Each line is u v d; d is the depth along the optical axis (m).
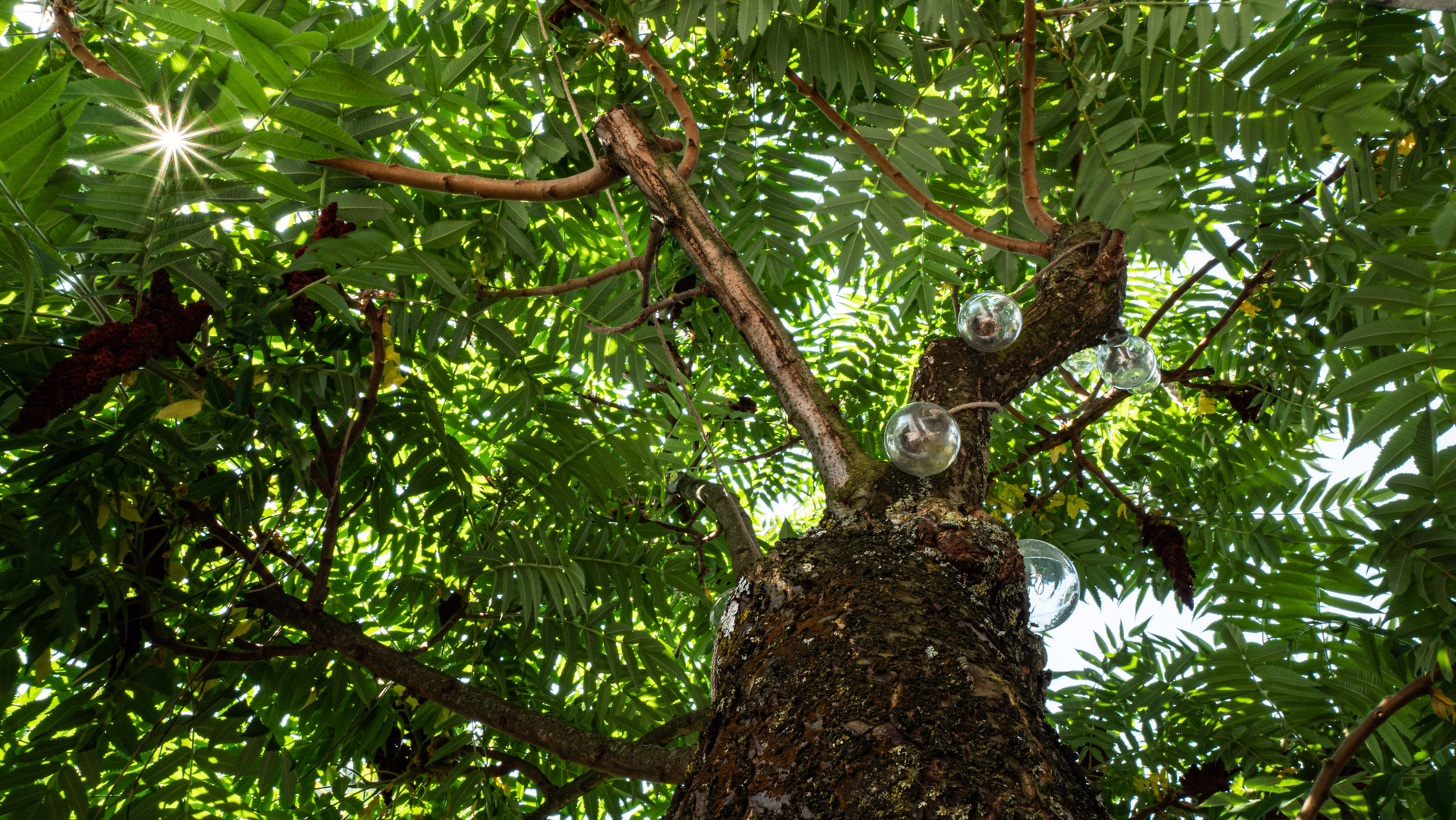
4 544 2.13
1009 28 2.56
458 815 3.05
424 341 2.93
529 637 3.13
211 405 2.13
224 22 1.37
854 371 4.00
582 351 2.89
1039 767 0.95
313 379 2.44
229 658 2.56
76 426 2.19
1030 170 2.37
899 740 0.93
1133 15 2.08
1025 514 3.51
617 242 3.51
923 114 2.51
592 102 2.93
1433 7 1.65
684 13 2.54
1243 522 3.48
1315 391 3.24
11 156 1.42
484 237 2.65
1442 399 1.70
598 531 3.20
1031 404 4.00
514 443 3.19
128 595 2.43
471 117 2.88
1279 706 2.92
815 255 3.75
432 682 2.69
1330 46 2.37
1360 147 2.43
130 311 2.05
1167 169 1.97
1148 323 3.22
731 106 3.01
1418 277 1.61
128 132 1.48
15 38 2.00
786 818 0.90
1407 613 2.29
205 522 2.58
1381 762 2.56
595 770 2.62
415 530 3.31
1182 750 3.04
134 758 2.41
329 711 3.04
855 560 1.27
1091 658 3.31
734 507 2.30
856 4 2.57
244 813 2.71
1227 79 2.02
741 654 1.19
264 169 1.60
